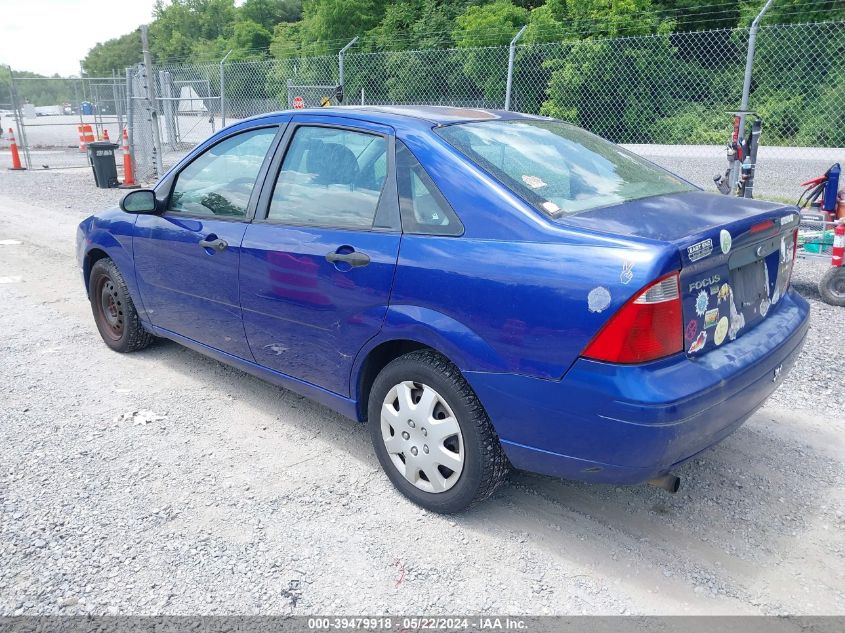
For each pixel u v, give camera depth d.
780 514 3.15
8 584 2.68
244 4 66.12
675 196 3.19
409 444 3.15
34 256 8.77
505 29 22.78
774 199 11.50
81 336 5.63
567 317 2.53
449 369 2.94
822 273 7.81
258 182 3.80
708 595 2.63
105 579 2.71
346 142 3.44
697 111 18.06
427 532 3.02
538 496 3.31
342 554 2.87
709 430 2.62
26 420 4.09
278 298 3.57
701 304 2.59
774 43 18.42
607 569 2.78
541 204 2.80
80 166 20.84
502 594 2.64
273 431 3.97
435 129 3.21
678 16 23.23
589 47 17.39
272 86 21.98
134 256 4.61
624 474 2.58
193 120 22.98
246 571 2.76
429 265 2.91
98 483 3.40
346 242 3.24
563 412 2.59
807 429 3.95
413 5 35.41
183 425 4.04
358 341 3.23
